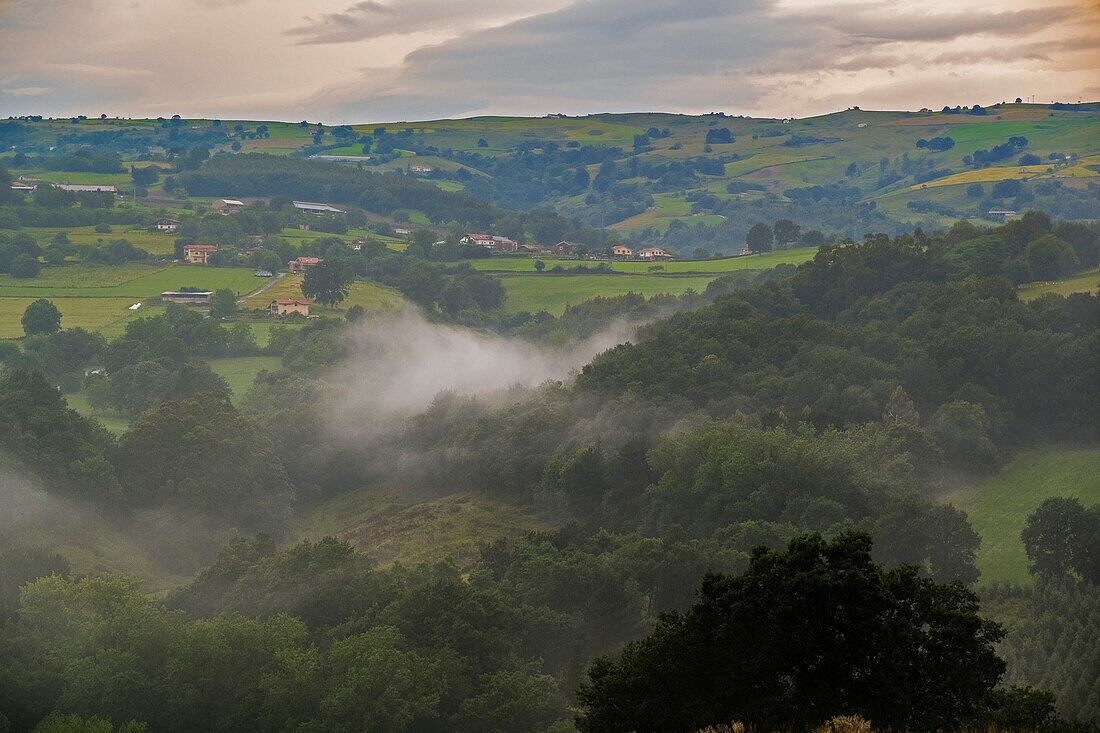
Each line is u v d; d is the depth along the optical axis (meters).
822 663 33.91
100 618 69.81
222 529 111.00
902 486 89.88
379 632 64.50
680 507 97.00
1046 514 78.00
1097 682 55.19
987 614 73.44
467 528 112.44
